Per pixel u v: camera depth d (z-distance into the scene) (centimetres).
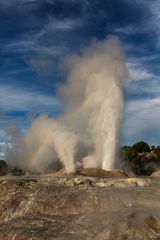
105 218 1709
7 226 1752
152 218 1675
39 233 1614
